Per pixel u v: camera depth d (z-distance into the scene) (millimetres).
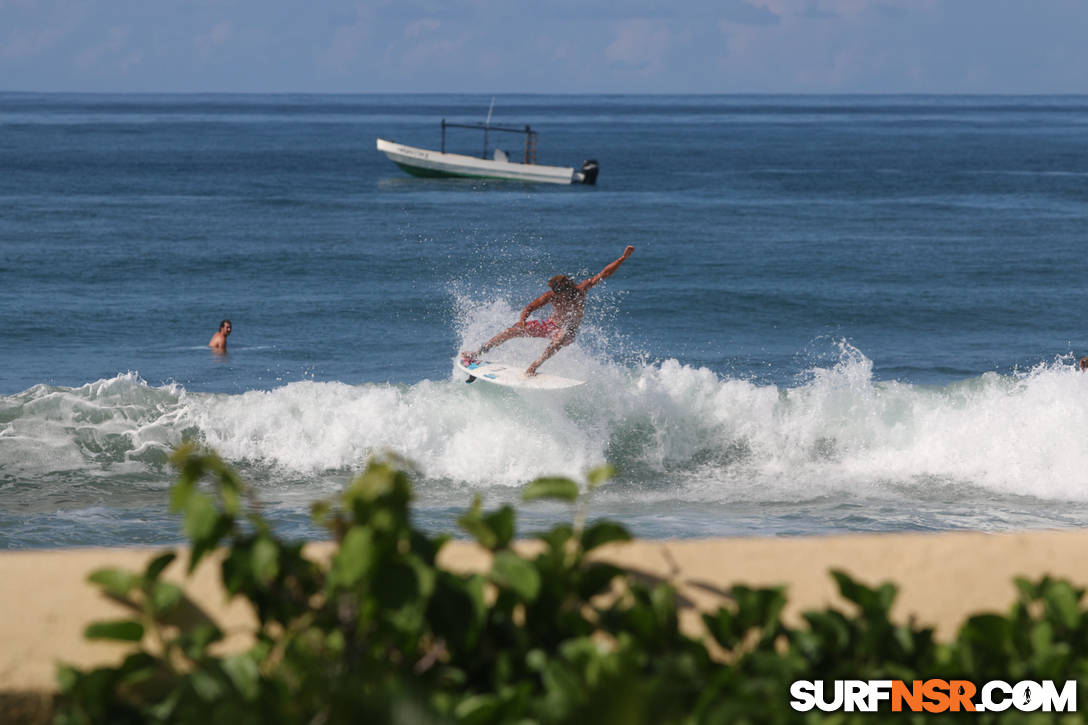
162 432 44250
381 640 8406
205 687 8203
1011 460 43812
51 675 9516
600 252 153000
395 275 129750
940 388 48750
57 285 116812
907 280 129125
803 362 89750
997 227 185375
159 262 134500
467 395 46812
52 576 10281
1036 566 11125
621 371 49344
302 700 7961
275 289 118188
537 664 8602
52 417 44062
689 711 8391
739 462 45281
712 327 103688
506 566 8633
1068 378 47812
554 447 44688
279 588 8805
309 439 44812
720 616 9359
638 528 37031
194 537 8336
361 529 7891
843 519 38375
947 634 10617
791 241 166000
